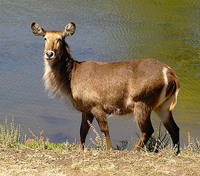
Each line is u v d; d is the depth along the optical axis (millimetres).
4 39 48750
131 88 23156
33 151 21703
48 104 35250
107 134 23812
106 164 19797
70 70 24172
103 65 23984
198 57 47031
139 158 20844
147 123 23250
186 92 38688
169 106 23438
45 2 62000
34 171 18844
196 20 58000
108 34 52031
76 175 18625
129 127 32375
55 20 55562
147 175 18844
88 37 50688
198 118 34125
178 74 42562
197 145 27406
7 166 19391
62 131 31406
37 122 32500
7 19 54906
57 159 20453
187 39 51969
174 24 56375
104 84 23516
